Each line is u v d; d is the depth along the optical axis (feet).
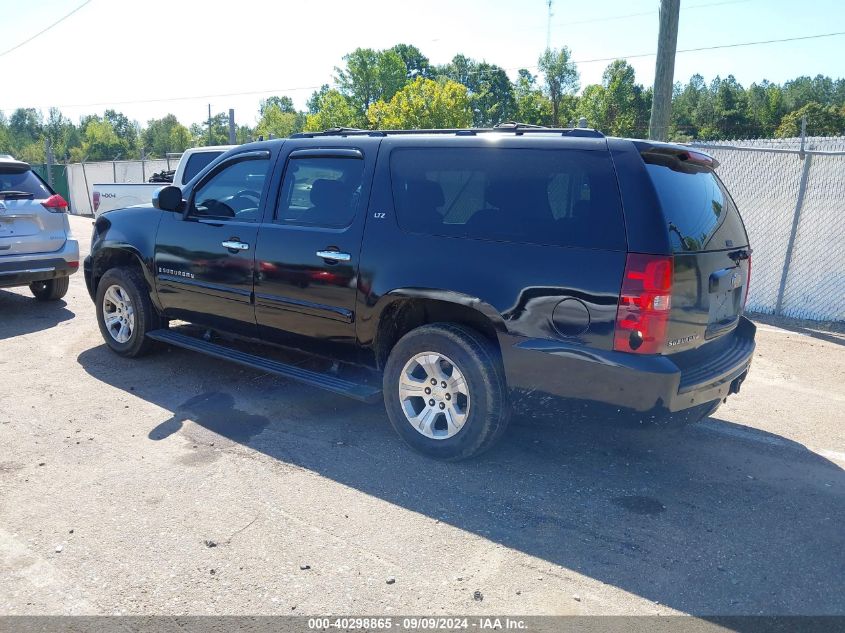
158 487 12.76
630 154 11.91
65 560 10.46
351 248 14.69
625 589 10.01
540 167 12.74
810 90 390.01
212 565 10.37
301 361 18.21
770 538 11.48
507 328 12.76
